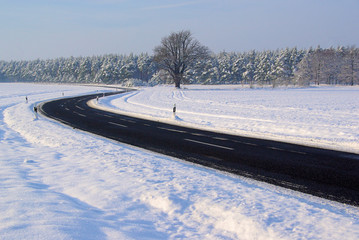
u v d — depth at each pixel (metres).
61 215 3.93
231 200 5.05
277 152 9.72
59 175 6.58
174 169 7.23
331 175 7.19
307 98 38.12
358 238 3.78
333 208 5.12
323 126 14.98
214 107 26.42
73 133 13.06
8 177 6.09
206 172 7.13
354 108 25.00
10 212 3.91
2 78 195.38
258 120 17.62
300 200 5.50
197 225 4.28
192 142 11.48
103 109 27.11
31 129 14.22
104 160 8.03
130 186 5.83
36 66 182.38
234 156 9.13
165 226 4.18
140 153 9.23
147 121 18.44
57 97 46.44
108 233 3.58
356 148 10.38
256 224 4.13
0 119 19.94
